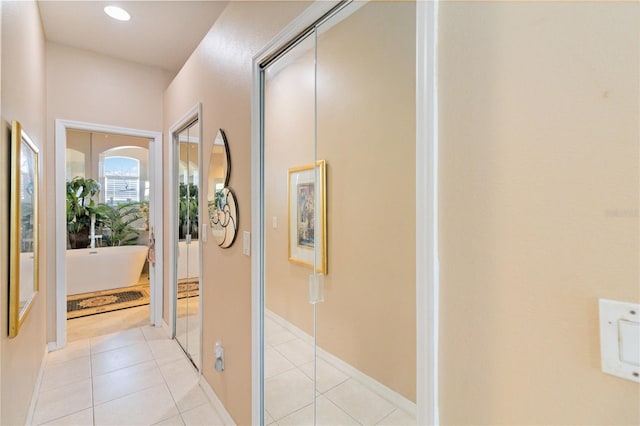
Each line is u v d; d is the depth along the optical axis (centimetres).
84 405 197
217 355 187
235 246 174
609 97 49
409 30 115
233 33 175
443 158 70
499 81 60
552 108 54
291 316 159
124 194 570
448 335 69
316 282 159
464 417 66
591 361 51
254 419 152
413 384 116
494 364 62
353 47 138
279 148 162
